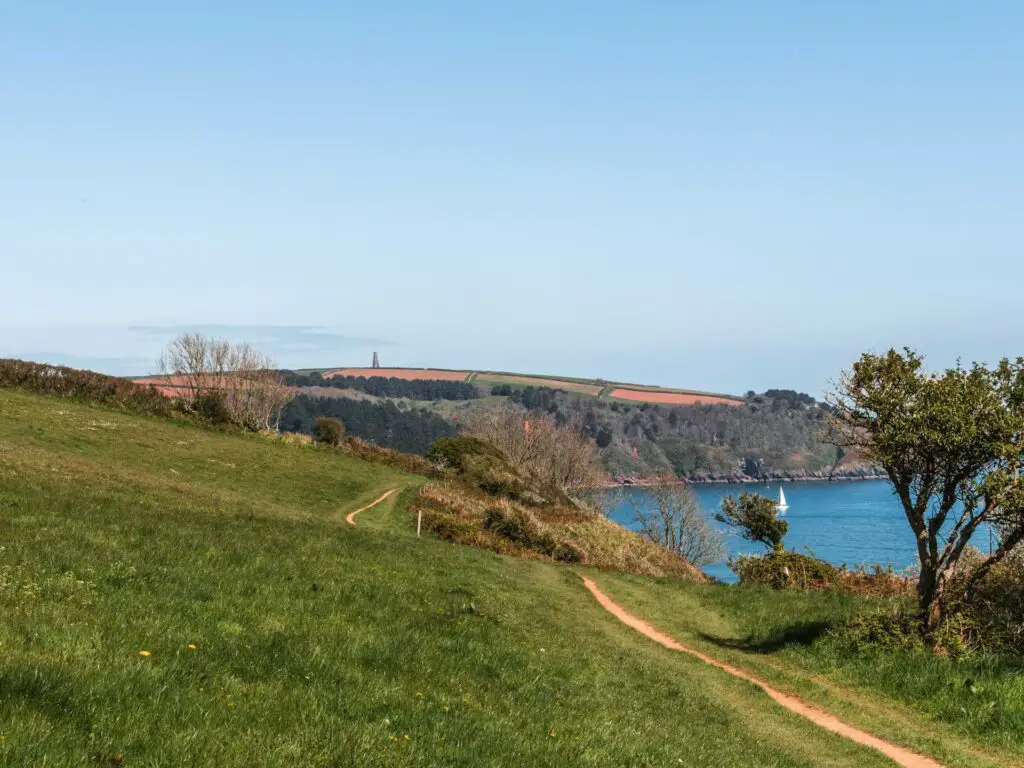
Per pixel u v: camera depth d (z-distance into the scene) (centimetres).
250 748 843
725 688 1972
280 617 1580
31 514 2280
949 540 2089
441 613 2014
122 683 936
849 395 2128
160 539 2206
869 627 2200
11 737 715
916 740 1599
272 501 4847
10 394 6012
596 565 5569
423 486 6581
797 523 15725
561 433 11869
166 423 6938
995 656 1931
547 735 1195
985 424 1930
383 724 1032
